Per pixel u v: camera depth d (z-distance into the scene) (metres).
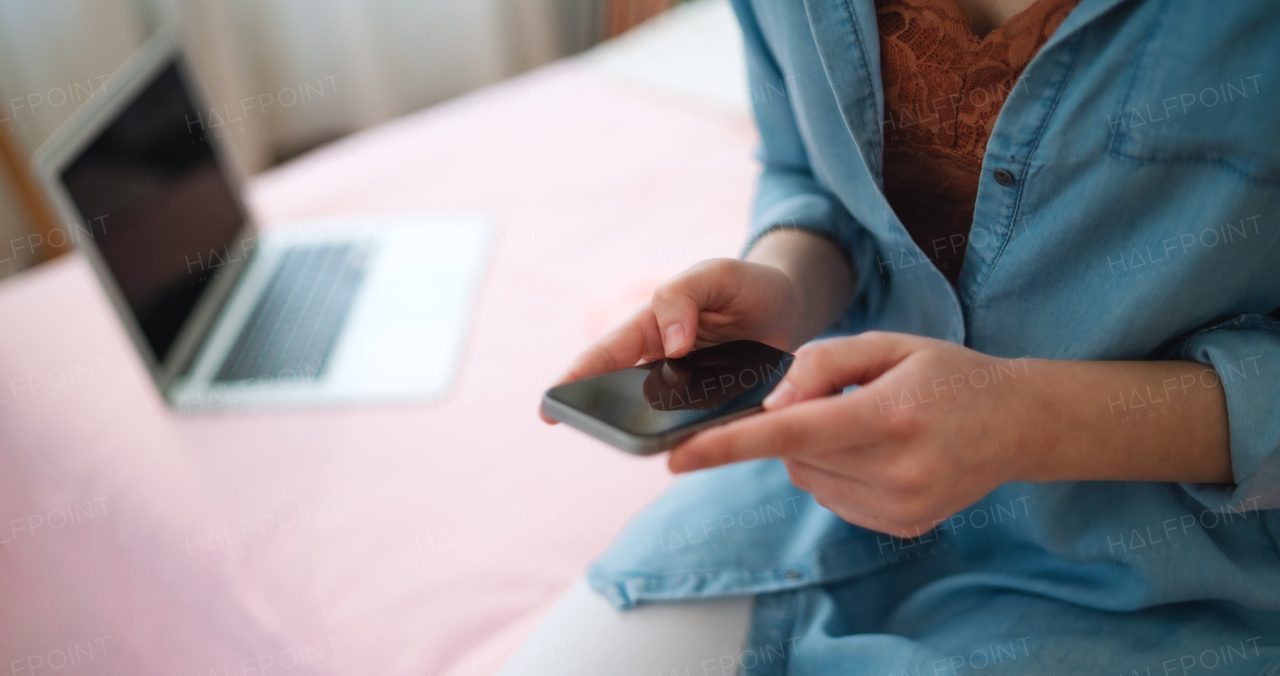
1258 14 0.38
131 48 1.93
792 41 0.54
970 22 0.53
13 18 1.75
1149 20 0.41
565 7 2.71
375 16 2.34
